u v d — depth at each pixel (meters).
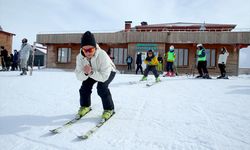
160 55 18.38
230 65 18.17
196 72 18.66
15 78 8.23
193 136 2.53
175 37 18.31
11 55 16.14
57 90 5.54
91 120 3.09
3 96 4.68
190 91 5.56
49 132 2.64
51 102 4.15
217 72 18.53
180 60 19.20
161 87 6.32
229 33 17.52
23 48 9.66
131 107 3.81
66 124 2.85
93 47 2.97
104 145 2.30
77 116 3.13
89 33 3.00
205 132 2.64
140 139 2.45
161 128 2.79
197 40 17.95
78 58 3.18
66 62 21.55
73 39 20.50
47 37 21.12
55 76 9.72
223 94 5.11
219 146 2.27
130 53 19.34
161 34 18.47
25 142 2.38
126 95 4.93
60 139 2.45
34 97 4.60
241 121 3.03
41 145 2.30
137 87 6.31
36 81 7.40
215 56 18.66
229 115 3.32
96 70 3.11
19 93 5.05
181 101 4.30
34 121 3.03
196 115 3.32
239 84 7.03
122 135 2.56
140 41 18.84
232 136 2.52
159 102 4.21
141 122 3.01
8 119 3.10
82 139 2.44
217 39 17.66
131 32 19.06
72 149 2.21
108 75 3.10
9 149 2.22
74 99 4.43
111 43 19.81
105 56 3.09
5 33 25.42
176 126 2.85
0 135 2.55
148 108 3.74
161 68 17.03
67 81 7.63
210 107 3.80
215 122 3.00
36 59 30.09
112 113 3.30
